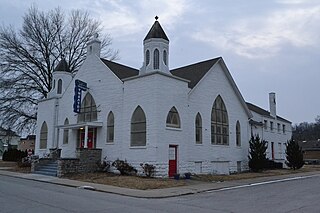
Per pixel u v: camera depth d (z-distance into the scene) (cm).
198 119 2608
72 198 1248
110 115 2528
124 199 1296
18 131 3619
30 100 3638
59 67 3259
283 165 3994
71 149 2822
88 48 2852
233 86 3042
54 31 4022
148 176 2120
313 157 6938
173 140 2262
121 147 2370
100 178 2011
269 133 4003
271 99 4253
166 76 2267
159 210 1041
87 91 2758
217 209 1084
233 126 2989
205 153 2605
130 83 2383
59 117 3050
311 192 1588
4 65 3572
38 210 964
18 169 2791
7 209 973
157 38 2395
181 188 1681
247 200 1305
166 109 2234
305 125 9956
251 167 3023
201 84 2669
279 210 1073
